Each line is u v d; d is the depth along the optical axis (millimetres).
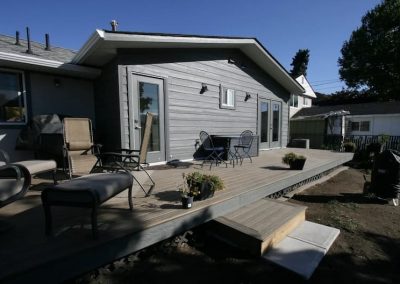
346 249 2771
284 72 8086
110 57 4840
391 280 2242
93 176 2326
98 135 5562
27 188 2059
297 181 4574
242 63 7391
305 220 3418
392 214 3988
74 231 1926
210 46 6156
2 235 1848
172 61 5480
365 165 8734
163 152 5465
